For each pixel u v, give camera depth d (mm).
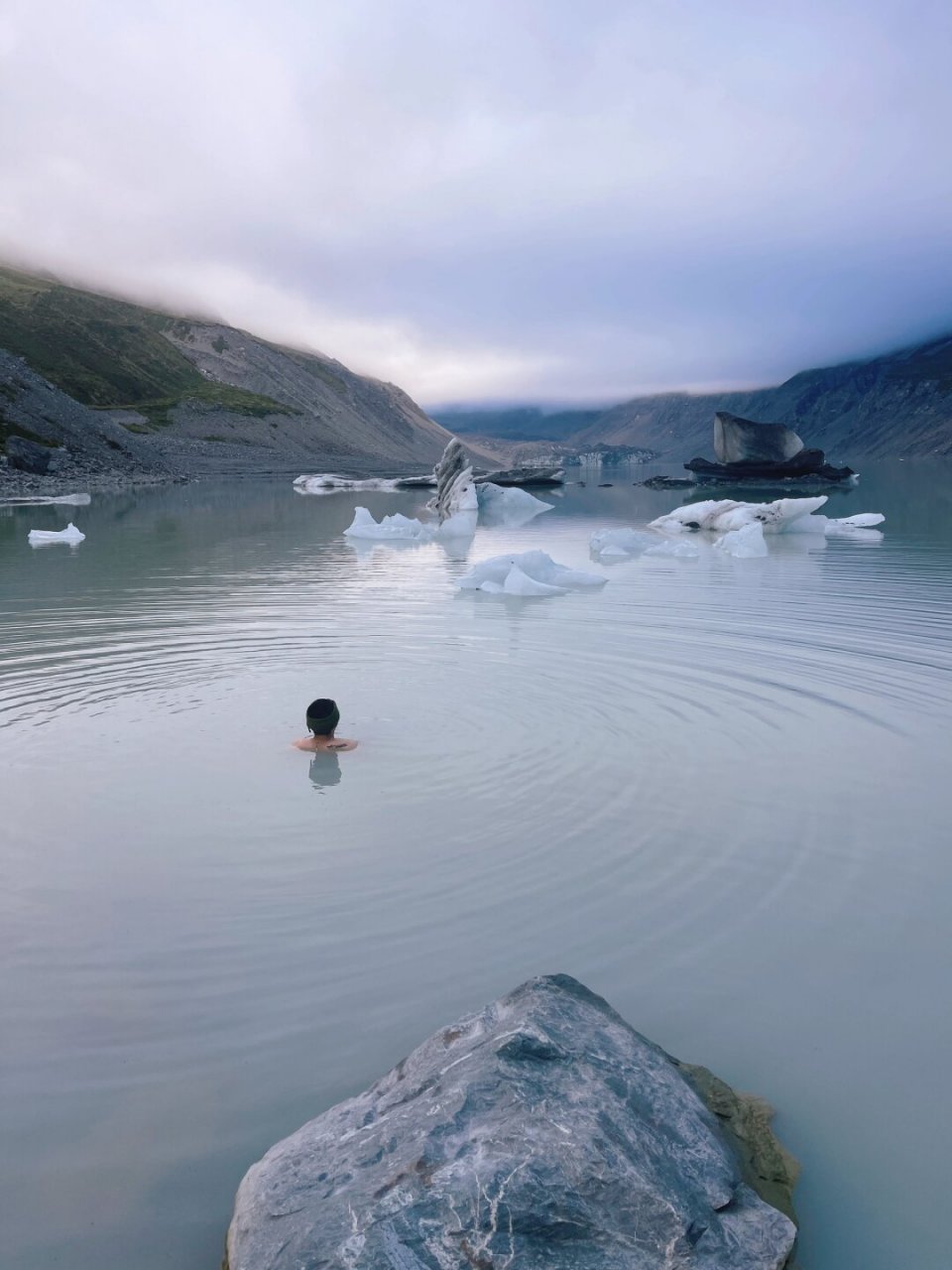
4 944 4879
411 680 9961
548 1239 2760
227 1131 3549
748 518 29516
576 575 17547
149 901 5312
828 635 12250
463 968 4570
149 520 34938
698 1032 4094
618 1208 2836
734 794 6785
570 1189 2852
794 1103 3688
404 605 14852
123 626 13094
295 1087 3766
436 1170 2916
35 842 6113
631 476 107000
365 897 5309
